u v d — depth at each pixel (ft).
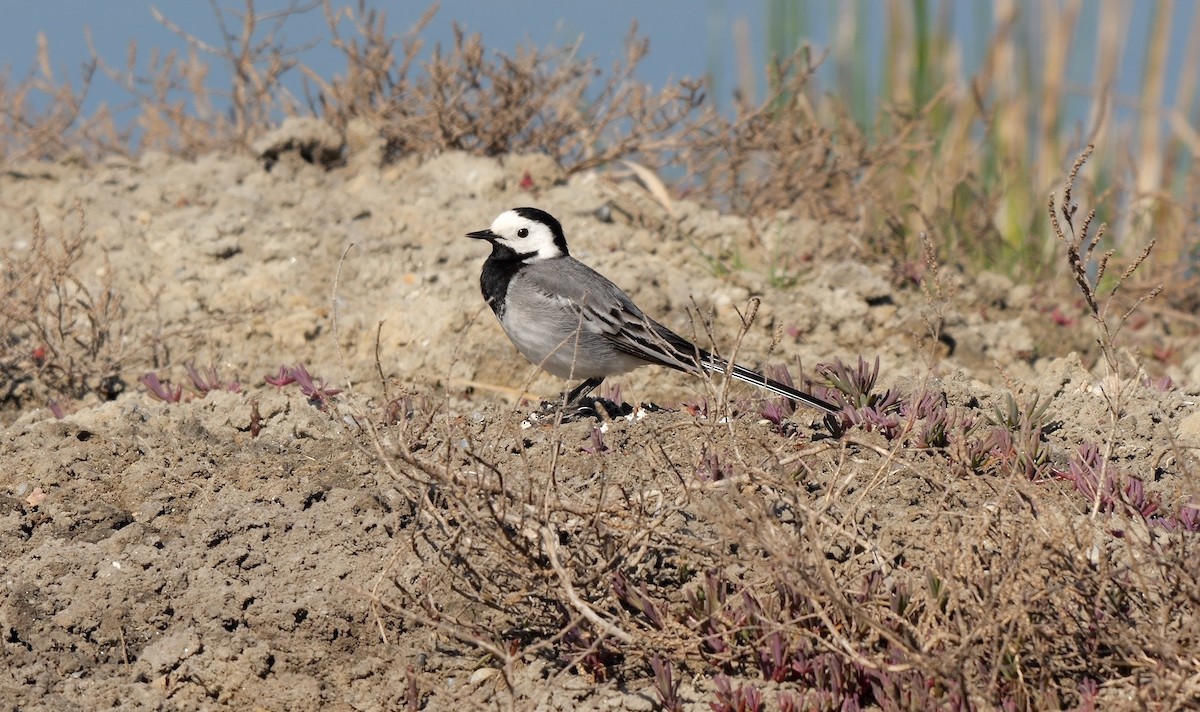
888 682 24.84
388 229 57.36
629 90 63.31
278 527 32.12
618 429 35.55
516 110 62.95
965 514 26.96
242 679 28.14
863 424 34.40
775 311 53.11
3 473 34.94
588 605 26.43
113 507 33.40
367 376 48.70
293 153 63.00
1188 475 27.12
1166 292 61.05
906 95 70.54
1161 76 70.08
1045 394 38.75
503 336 49.90
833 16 71.05
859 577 27.02
